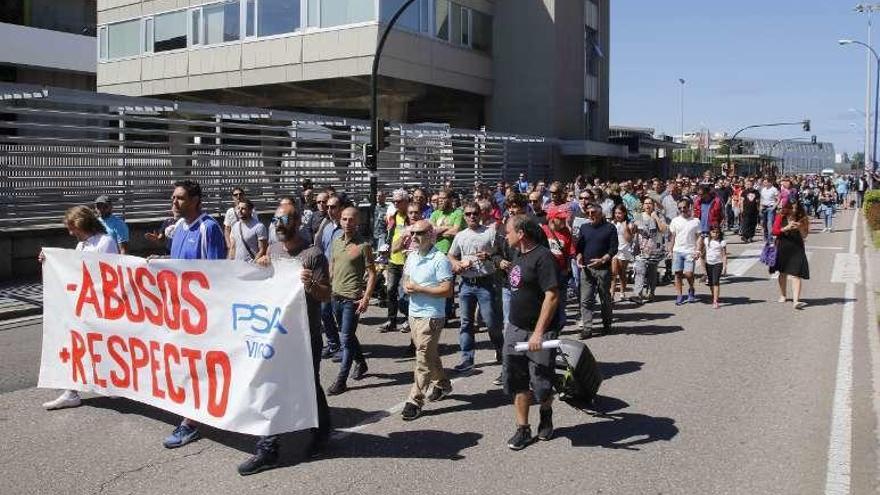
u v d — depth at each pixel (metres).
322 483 5.14
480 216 8.37
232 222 11.20
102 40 37.31
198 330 5.73
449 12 32.59
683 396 7.14
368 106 36.62
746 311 11.71
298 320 5.36
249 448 5.83
